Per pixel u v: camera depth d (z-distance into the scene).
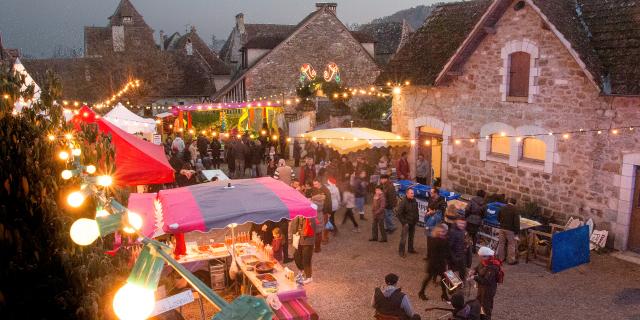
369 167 17.89
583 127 12.73
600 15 13.03
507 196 14.84
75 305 2.82
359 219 15.20
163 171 10.41
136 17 45.78
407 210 12.05
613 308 9.58
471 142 15.83
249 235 11.21
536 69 13.66
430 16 18.50
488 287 8.30
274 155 21.62
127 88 35.16
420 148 17.95
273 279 8.92
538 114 13.75
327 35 32.41
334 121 24.88
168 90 41.50
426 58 17.12
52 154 3.25
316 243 12.39
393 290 7.60
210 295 1.99
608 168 12.29
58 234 2.91
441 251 9.55
